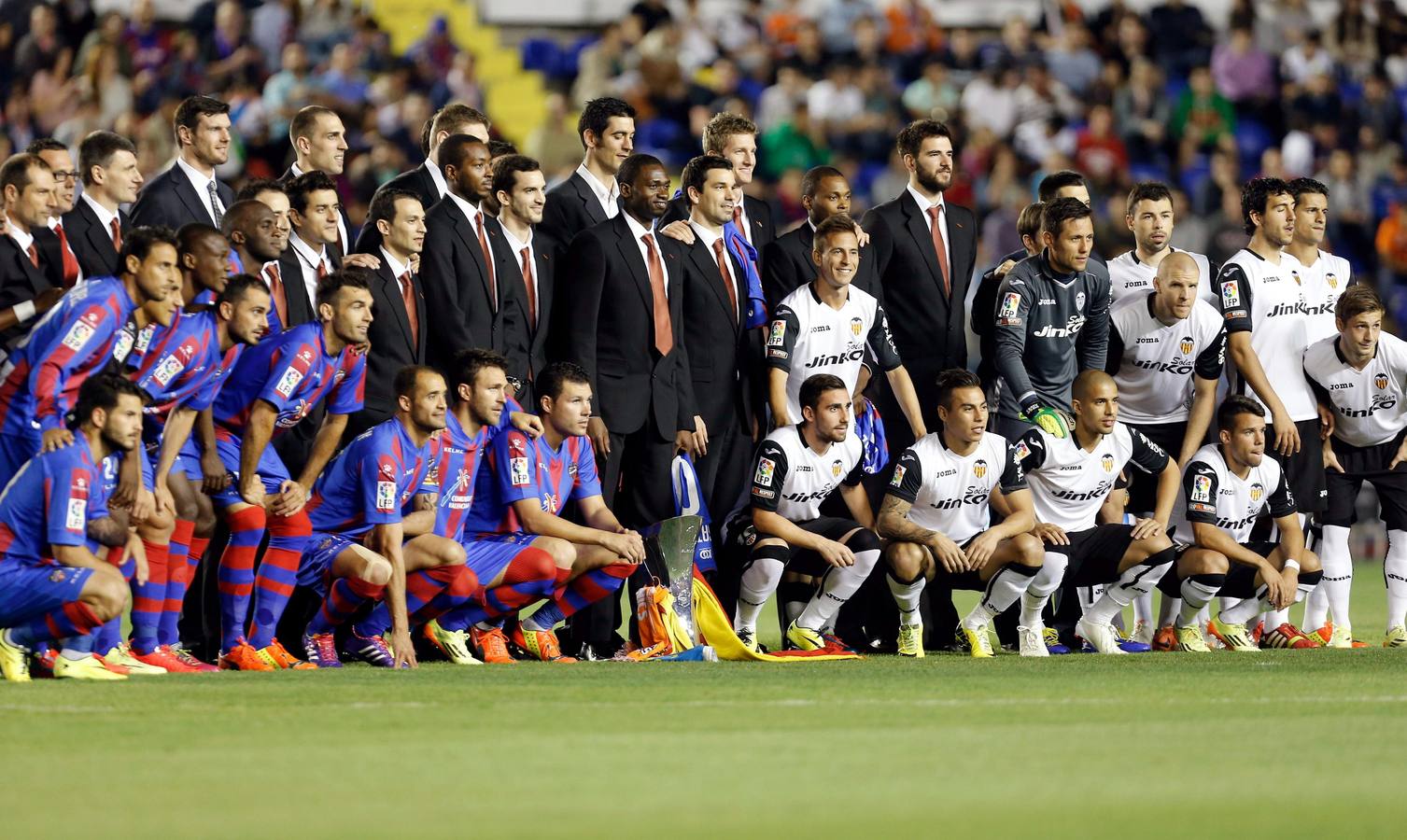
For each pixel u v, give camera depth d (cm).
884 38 8206
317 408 3062
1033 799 1541
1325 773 1678
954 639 3412
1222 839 1379
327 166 3225
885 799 1541
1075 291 3344
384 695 2309
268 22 7312
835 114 7706
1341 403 3488
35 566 2477
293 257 3011
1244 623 3388
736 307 3319
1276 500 3353
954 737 1909
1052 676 2644
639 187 3209
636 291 3209
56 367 2495
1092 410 3206
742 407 3347
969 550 3133
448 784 1619
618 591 3200
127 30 7181
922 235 3466
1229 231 7512
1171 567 3334
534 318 3244
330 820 1455
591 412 3206
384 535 2834
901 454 3419
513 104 8056
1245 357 3456
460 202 3167
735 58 8112
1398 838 1387
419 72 7312
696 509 3191
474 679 2559
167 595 2772
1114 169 7669
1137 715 2112
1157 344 3431
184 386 2662
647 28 7900
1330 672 2716
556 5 8406
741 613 3184
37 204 2847
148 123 6888
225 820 1458
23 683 2453
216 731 1959
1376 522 6988
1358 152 8069
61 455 2466
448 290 3109
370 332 3044
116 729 1973
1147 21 8375
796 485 3164
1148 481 3459
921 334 3462
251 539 2786
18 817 1479
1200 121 7950
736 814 1475
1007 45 8238
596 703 2233
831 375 3136
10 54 7162
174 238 2583
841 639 3400
